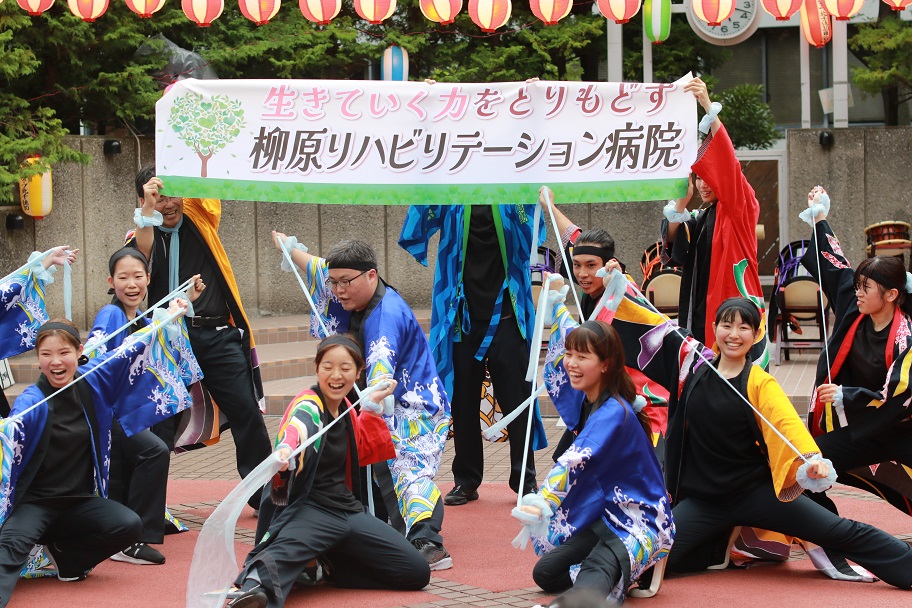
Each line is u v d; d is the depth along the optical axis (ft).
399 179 22.44
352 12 51.60
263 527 18.84
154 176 24.31
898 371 20.24
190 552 22.04
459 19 50.26
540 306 19.75
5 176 40.73
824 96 55.52
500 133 22.38
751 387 18.85
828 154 51.44
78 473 19.84
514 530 23.36
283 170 22.44
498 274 25.43
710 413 19.08
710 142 22.52
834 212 51.55
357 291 20.90
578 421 19.35
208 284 24.68
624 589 17.48
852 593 18.57
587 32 51.75
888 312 21.22
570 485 17.62
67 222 46.06
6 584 18.34
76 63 44.60
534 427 25.63
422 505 20.49
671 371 20.06
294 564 17.70
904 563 18.65
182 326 22.22
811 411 22.09
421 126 22.40
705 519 19.30
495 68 50.11
